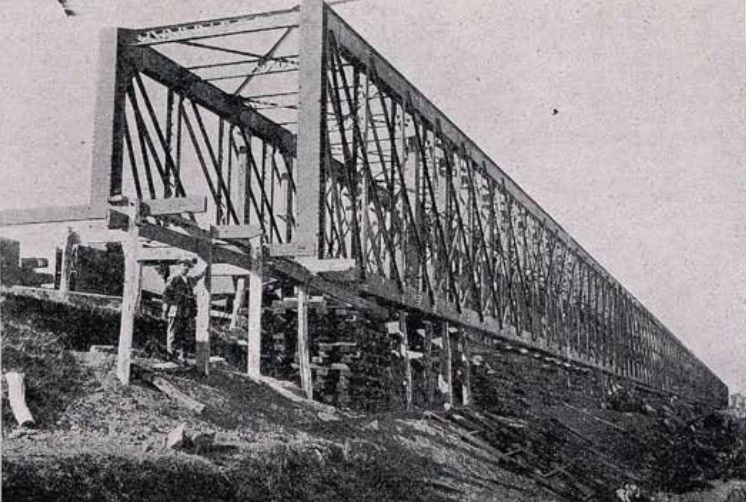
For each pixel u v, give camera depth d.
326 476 9.57
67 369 9.55
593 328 40.62
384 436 13.54
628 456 27.09
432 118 21.14
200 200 10.48
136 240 10.33
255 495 8.05
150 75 15.91
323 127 14.28
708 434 38.62
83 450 7.20
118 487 6.86
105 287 15.56
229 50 15.33
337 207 19.94
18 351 9.43
